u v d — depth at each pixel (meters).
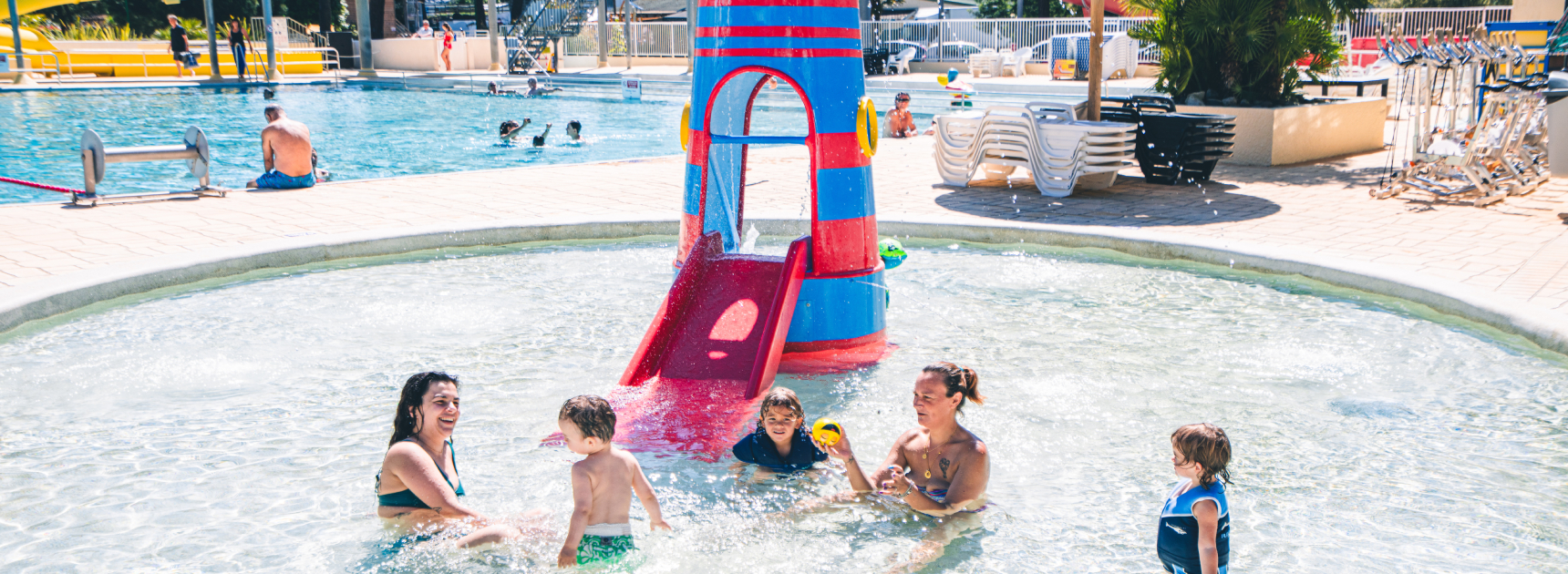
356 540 3.88
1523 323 6.21
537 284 7.87
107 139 19.23
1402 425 5.00
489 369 5.88
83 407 5.22
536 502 4.20
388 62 40.09
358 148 18.55
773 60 6.05
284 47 36.97
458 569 3.63
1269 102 14.56
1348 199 10.98
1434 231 9.05
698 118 6.42
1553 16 18.48
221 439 4.85
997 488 4.36
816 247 6.18
